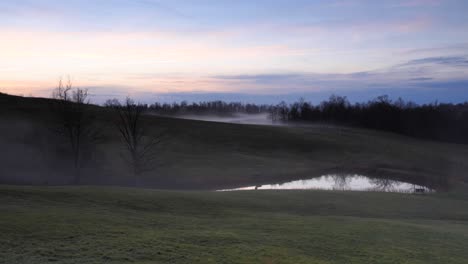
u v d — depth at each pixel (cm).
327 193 3133
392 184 4938
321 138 8331
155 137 6612
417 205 2883
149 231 1438
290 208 2514
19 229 1319
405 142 9269
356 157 6912
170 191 2645
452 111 12588
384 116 12519
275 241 1440
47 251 1131
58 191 2155
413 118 12212
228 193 2848
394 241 1598
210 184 4734
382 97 13762
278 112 16000
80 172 4922
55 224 1417
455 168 6334
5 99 7788
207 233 1473
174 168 5338
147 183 4694
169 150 6262
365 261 1290
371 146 8000
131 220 1631
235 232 1545
